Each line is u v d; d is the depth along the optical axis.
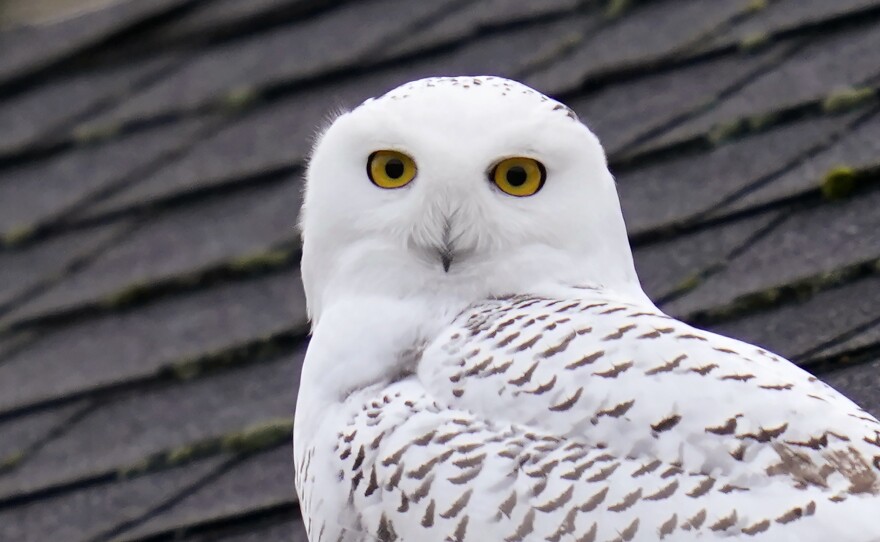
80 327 11.20
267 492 9.11
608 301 6.90
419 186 7.30
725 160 9.86
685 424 6.14
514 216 7.27
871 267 8.62
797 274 8.76
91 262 11.69
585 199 7.30
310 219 7.62
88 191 12.32
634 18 11.29
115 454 9.90
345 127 7.48
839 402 6.30
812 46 10.38
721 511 5.96
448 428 6.40
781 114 9.96
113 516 9.43
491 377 6.46
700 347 6.34
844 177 9.24
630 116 10.51
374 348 7.07
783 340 8.37
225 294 10.95
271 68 12.54
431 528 6.25
